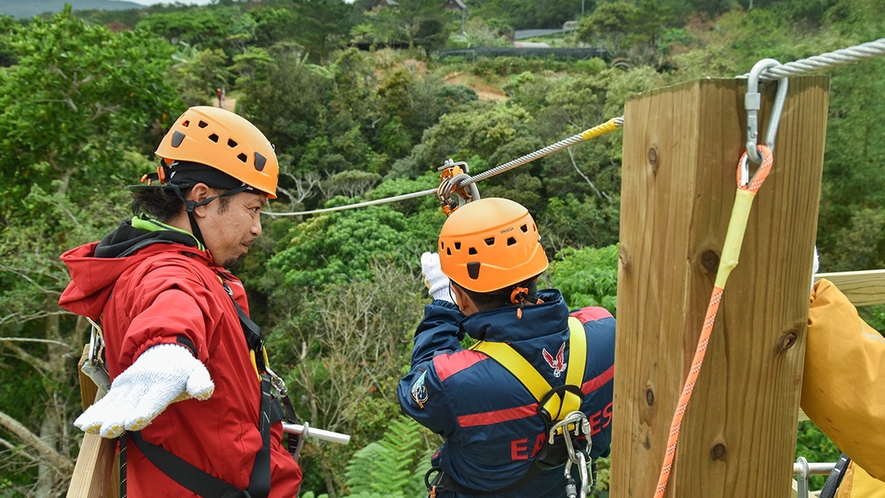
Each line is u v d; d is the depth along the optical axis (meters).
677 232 0.88
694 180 0.83
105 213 11.16
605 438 1.69
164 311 1.23
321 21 56.31
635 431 1.05
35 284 9.94
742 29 28.22
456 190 2.63
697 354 0.84
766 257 0.89
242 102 37.28
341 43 58.22
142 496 1.43
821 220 17.64
